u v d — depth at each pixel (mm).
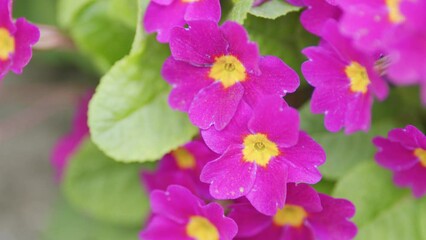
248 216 264
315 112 251
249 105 253
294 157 252
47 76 405
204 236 275
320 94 250
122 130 282
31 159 397
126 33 313
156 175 289
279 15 260
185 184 281
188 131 281
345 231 261
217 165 253
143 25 269
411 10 216
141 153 281
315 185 288
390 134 258
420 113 305
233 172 253
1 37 268
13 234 382
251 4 260
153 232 278
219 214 258
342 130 287
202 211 265
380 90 234
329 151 285
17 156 398
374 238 280
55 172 394
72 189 326
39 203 388
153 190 281
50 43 319
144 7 268
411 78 211
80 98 359
